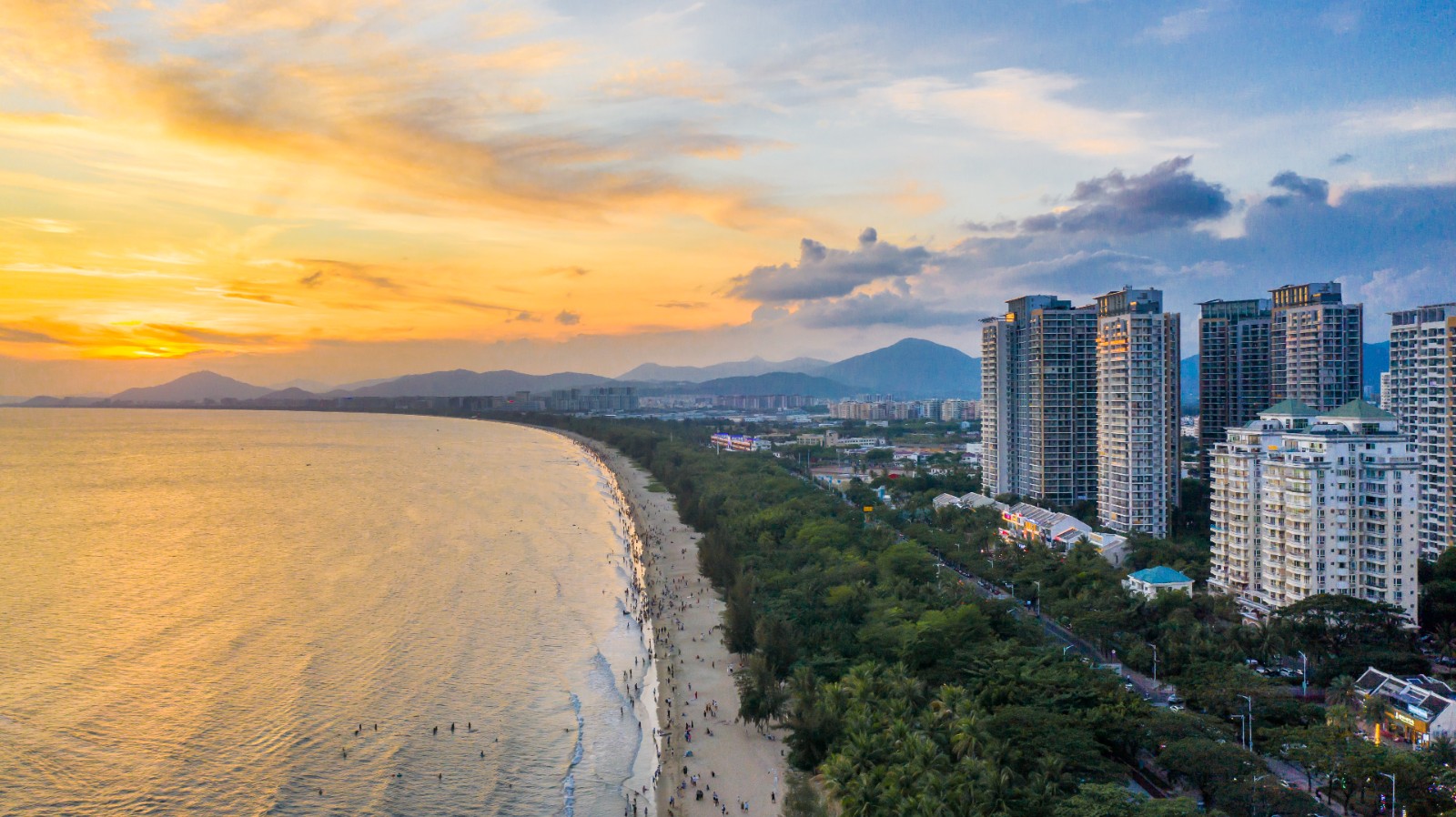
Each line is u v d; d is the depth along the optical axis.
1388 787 122.62
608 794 143.62
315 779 143.12
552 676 193.38
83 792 135.50
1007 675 155.00
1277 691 153.75
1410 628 195.00
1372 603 186.00
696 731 168.00
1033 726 136.00
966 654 168.00
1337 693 157.25
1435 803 120.38
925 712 138.00
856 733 133.25
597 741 162.50
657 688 189.12
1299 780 137.75
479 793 142.12
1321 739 134.75
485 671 193.75
